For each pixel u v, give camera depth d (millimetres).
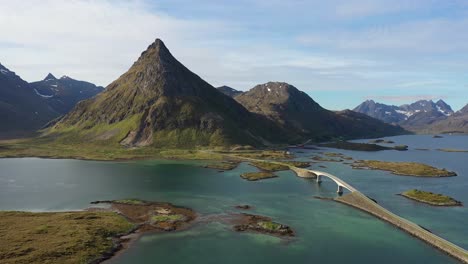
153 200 149500
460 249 94125
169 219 122875
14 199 149000
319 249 98875
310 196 156750
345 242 103750
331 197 155000
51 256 90000
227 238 106500
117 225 114562
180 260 92250
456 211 133500
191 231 112188
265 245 101562
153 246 100688
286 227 114000
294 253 96375
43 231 106312
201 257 93938
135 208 136750
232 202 146125
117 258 93375
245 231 112062
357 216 127312
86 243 98812
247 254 95750
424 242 103688
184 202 146250
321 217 126188
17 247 94000
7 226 110312
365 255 95188
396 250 98250
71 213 126250
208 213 130625
